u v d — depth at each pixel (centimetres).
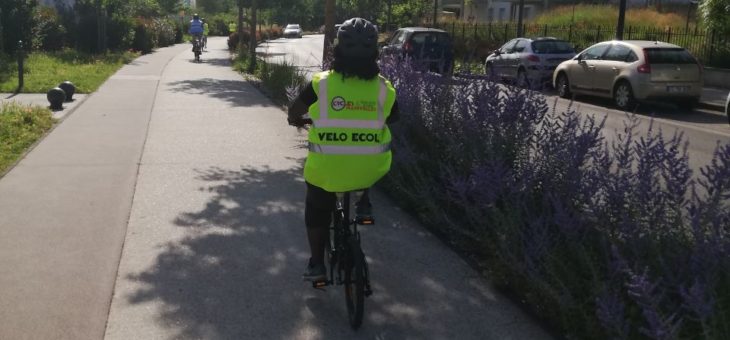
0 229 565
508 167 541
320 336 397
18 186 700
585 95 1798
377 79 381
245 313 424
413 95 711
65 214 610
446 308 435
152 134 1007
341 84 373
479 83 658
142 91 1559
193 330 400
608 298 355
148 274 480
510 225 457
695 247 367
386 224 599
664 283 365
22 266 488
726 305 348
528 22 3556
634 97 1509
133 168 789
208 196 679
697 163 916
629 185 438
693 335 347
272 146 934
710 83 1977
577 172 482
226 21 6712
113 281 466
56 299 436
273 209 639
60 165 795
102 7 2888
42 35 2558
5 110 1084
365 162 380
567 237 431
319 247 417
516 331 405
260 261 509
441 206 585
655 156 450
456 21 4322
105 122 1103
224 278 477
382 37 3884
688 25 2583
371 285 469
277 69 1659
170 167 797
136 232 567
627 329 342
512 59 2017
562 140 534
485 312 429
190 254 520
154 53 3291
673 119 1407
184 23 5712
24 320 406
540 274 421
